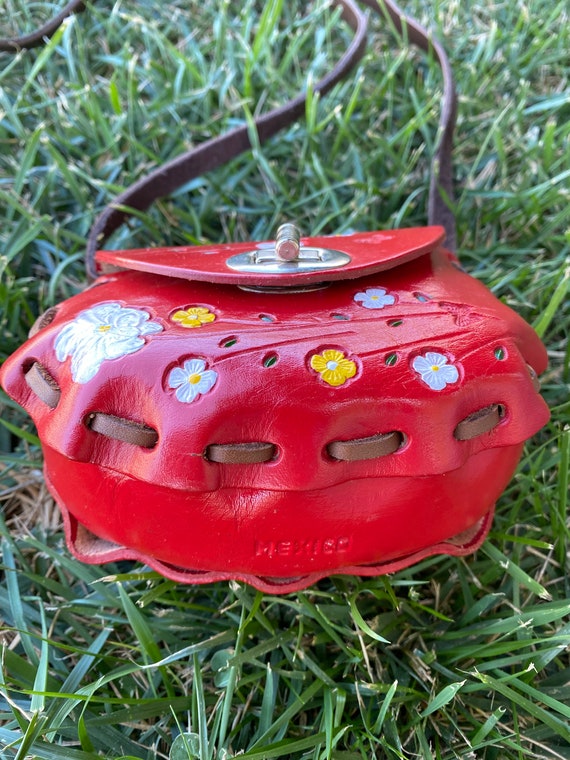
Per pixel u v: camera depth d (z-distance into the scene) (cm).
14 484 25
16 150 33
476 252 31
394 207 32
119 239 29
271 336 15
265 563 16
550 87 38
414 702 19
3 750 16
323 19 41
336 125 35
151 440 15
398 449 15
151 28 37
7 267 28
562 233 32
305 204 32
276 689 19
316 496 15
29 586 22
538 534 23
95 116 32
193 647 18
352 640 20
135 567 22
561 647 18
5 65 36
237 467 15
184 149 33
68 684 18
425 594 21
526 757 18
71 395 15
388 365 15
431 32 36
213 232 32
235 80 37
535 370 18
